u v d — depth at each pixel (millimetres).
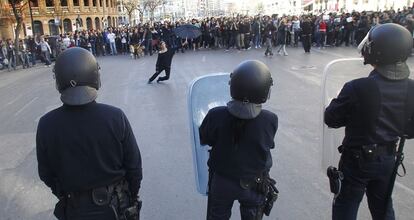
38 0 63844
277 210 3896
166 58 11820
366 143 2496
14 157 5848
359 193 2631
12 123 8031
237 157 2439
